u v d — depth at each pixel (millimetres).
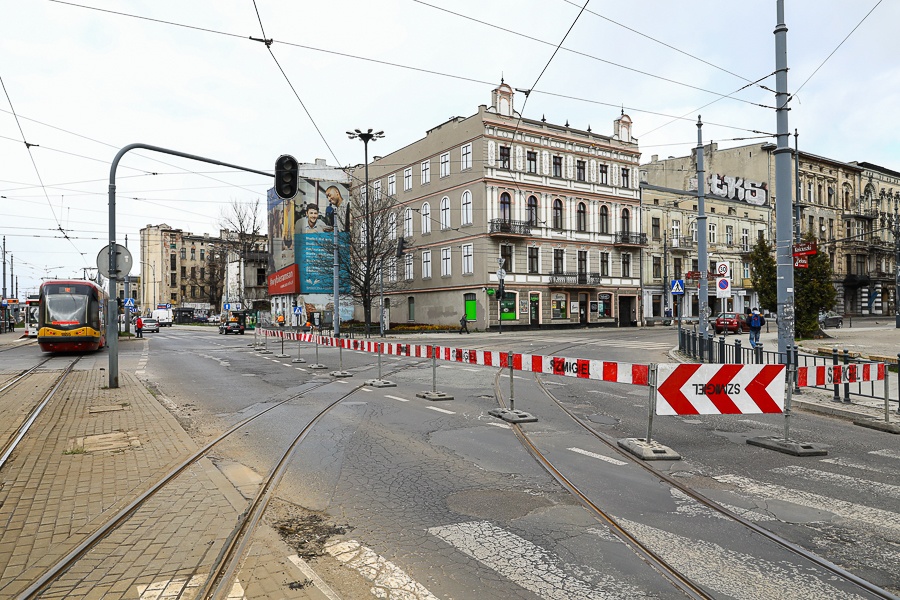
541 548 4414
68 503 5320
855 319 59188
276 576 3871
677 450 7531
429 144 48906
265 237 76250
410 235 51125
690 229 56594
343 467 6672
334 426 8969
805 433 8680
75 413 9852
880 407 10320
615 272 50562
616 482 6102
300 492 5758
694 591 3758
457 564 4129
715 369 7566
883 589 3768
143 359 22031
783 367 7715
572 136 48094
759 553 4348
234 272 81250
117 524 4824
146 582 3785
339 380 15016
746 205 60406
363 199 50312
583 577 3939
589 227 49094
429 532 4723
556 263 47000
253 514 5082
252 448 7598
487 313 43094
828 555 4297
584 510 5258
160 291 101625
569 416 9875
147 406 10523
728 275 17344
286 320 58688
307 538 4598
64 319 23875
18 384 14172
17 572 3932
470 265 44469
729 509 5262
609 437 8250
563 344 28359
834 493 5734
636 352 23422
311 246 55906
